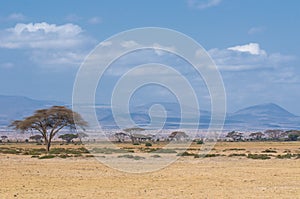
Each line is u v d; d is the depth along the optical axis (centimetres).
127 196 2652
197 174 3912
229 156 6175
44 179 3531
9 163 5194
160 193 2770
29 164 5028
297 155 6419
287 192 2811
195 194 2728
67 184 3209
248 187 3056
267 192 2812
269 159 5859
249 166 4794
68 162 5303
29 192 2811
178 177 3666
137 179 3516
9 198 2566
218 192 2812
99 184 3206
